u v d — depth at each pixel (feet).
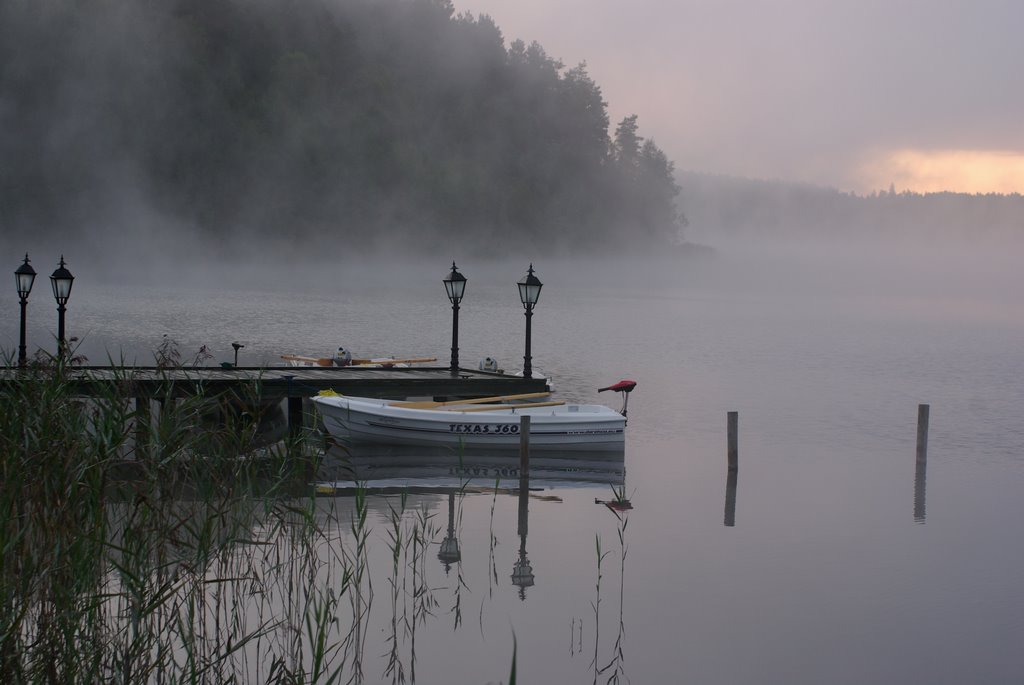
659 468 58.13
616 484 52.90
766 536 42.22
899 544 41.42
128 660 24.81
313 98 401.90
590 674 26.99
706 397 96.27
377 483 50.70
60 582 25.00
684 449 65.57
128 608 26.35
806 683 26.81
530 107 513.04
